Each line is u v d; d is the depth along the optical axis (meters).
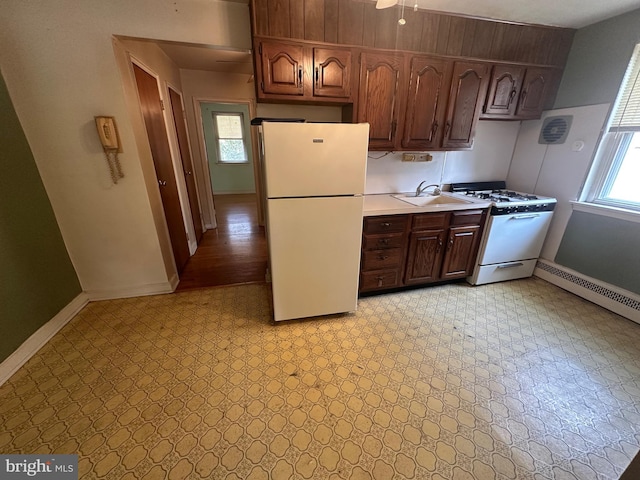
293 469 1.19
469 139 2.53
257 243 3.88
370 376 1.67
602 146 2.37
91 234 2.24
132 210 2.26
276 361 1.78
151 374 1.66
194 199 3.90
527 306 2.41
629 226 2.17
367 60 2.11
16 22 1.70
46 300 1.96
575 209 2.54
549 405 1.49
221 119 6.75
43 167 1.99
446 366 1.75
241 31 2.08
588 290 2.48
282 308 2.07
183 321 2.16
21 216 1.81
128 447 1.26
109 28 1.85
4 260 1.67
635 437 1.33
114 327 2.08
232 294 2.57
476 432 1.35
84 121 1.97
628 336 2.03
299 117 2.43
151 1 1.89
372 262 2.36
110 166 2.09
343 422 1.39
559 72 2.58
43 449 1.25
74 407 1.44
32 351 1.79
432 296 2.57
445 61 2.25
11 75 1.77
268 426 1.37
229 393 1.54
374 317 2.26
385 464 1.21
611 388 1.59
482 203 2.47
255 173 4.41
